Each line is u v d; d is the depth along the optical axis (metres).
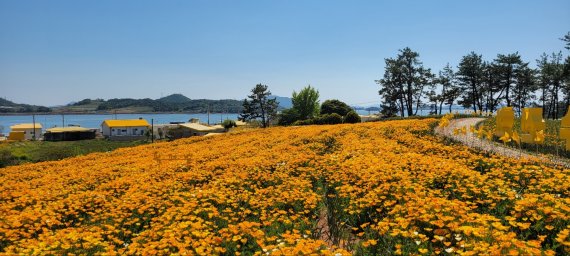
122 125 80.75
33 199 9.95
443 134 18.52
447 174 8.80
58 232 6.87
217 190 8.96
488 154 12.23
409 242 5.39
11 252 5.77
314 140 18.31
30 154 36.00
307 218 6.79
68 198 9.40
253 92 77.75
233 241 5.91
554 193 7.35
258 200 8.13
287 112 68.38
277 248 5.40
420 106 70.00
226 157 15.32
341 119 41.03
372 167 9.37
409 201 6.59
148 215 7.88
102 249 6.06
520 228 5.52
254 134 27.02
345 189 8.24
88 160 20.34
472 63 64.81
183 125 75.75
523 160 10.37
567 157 12.68
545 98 63.38
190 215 7.32
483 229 5.12
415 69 67.56
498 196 6.77
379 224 5.69
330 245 5.93
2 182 13.91
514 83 62.22
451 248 4.70
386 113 70.38
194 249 5.60
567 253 4.72
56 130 75.88
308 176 10.29
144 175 12.17
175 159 16.50
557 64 58.03
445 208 5.95
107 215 7.89
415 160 10.35
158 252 5.57
